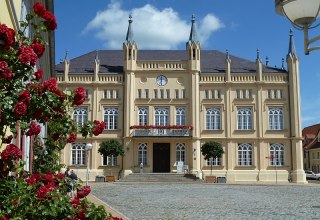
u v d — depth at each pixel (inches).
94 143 2514.8
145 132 2491.4
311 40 237.5
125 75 2564.0
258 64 2598.4
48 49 1049.5
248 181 2493.8
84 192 276.1
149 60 2573.8
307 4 237.3
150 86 2564.0
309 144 4106.8
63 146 375.6
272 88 2588.6
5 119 246.2
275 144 2544.3
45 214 225.0
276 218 791.7
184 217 804.0
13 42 246.7
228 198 1257.4
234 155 2534.5
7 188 237.5
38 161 510.0
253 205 1044.5
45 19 285.9
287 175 2507.4
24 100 249.6
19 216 222.8
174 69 2564.0
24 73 254.8
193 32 2591.0
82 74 2571.4
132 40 2578.7
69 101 299.9
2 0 364.2
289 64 2586.1
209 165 2522.1
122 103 2554.1
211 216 820.6
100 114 2544.3
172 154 2502.5
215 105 2571.4
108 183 2166.6
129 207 993.5
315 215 836.6
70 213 237.5
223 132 2546.8
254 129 2549.2
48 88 267.0
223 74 2591.0
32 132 281.7
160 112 2554.1
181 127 2487.7
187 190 1628.9
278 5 251.4
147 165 2487.7
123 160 2488.9
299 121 2536.9
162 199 1219.2
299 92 2561.5
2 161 246.5
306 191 1628.9
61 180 268.2
